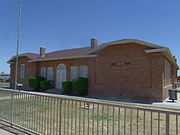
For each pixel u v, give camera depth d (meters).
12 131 6.72
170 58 20.98
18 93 7.39
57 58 25.52
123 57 19.34
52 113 6.30
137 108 4.31
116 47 19.88
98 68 21.22
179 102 16.55
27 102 7.02
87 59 22.62
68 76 24.81
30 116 6.80
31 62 29.64
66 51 29.50
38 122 6.54
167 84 20.83
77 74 23.78
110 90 20.06
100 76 20.97
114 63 19.92
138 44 18.39
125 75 19.12
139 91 18.16
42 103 6.49
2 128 7.08
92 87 21.55
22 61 31.33
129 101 16.64
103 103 4.93
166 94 19.58
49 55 29.28
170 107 13.46
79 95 21.50
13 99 7.52
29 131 6.68
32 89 28.25
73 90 22.70
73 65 24.28
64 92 23.06
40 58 28.38
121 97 19.09
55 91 24.67
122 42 19.06
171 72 26.41
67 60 25.02
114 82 19.84
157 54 17.44
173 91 17.39
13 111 7.46
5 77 55.00
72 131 6.19
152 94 17.42
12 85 32.62
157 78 17.30
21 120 7.10
